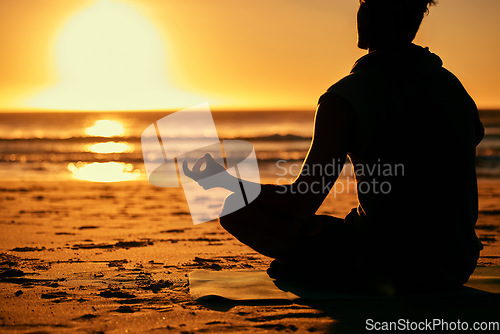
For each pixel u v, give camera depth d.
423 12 2.41
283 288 2.70
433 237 2.42
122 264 3.63
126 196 10.52
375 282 2.49
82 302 2.54
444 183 2.36
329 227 2.55
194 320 2.21
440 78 2.39
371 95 2.28
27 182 14.13
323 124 2.27
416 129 2.30
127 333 2.04
